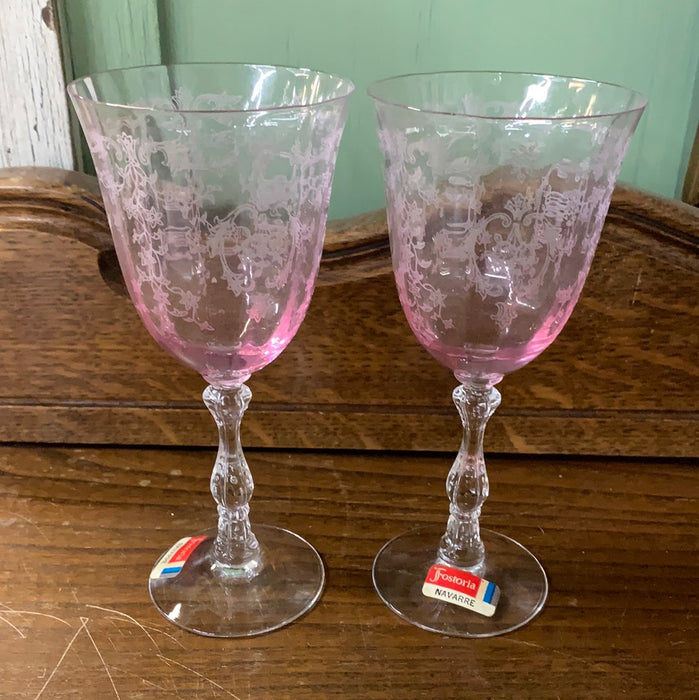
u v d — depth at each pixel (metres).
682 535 0.35
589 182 0.26
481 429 0.32
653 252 0.35
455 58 0.37
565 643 0.30
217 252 0.26
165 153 0.25
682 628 0.30
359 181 0.40
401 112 0.25
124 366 0.38
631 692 0.28
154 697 0.27
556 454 0.40
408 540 0.35
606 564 0.34
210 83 0.31
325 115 0.26
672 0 0.35
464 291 0.27
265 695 0.27
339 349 0.37
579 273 0.28
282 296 0.28
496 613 0.31
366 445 0.40
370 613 0.31
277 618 0.31
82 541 0.35
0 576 0.32
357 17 0.36
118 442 0.40
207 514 0.36
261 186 0.26
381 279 0.36
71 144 0.37
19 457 0.40
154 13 0.36
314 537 0.35
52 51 0.35
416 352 0.37
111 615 0.31
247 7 0.36
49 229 0.35
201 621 0.30
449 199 0.26
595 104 0.29
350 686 0.28
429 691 0.28
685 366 0.37
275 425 0.39
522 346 0.29
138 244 0.27
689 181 0.38
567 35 0.36
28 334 0.37
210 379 0.31
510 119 0.24
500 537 0.35
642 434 0.39
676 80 0.37
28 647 0.29
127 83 0.29
